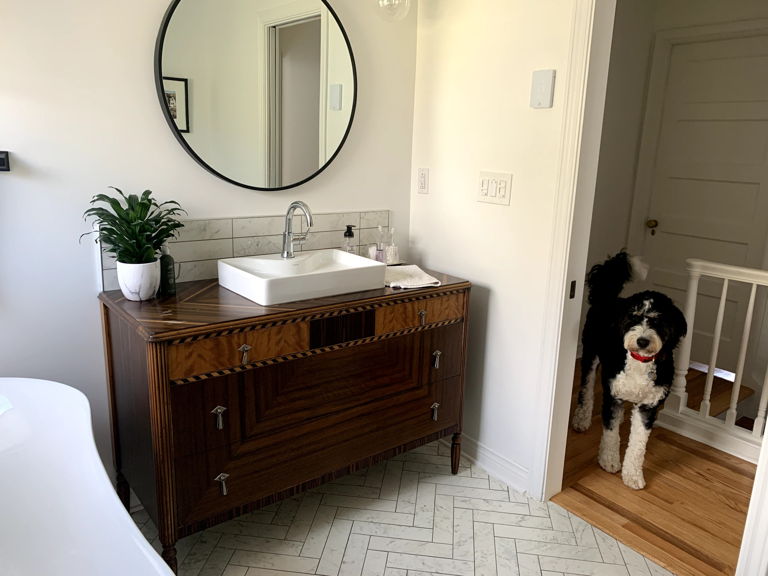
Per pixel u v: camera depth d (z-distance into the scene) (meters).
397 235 2.62
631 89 3.70
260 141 2.11
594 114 1.94
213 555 1.91
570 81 1.89
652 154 3.85
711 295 3.71
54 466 1.66
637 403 2.34
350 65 2.27
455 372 2.25
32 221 1.74
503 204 2.20
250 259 2.01
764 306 3.44
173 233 1.97
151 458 1.61
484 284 2.34
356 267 1.97
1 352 1.76
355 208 2.45
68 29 1.69
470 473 2.44
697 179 3.71
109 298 1.78
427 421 2.21
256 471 1.78
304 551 1.94
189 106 1.92
